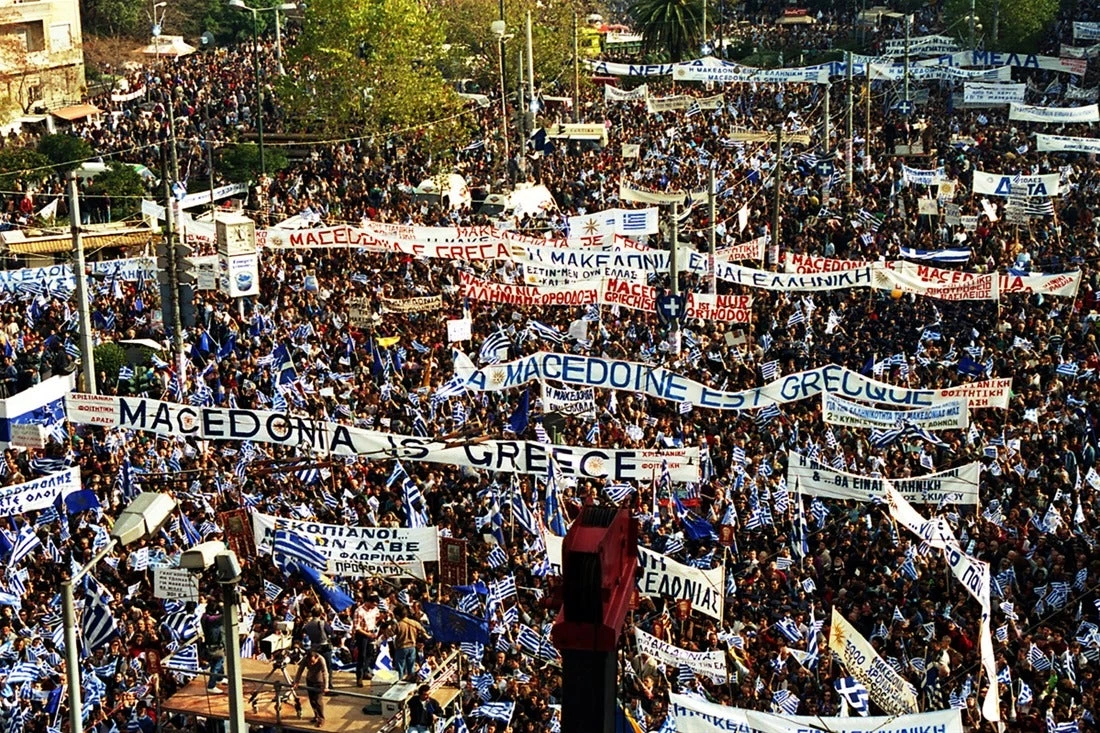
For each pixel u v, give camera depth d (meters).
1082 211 63.22
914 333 47.16
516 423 36.53
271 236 52.69
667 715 24.64
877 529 32.34
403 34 83.75
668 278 53.22
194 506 34.06
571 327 45.69
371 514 33.03
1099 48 104.62
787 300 49.91
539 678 27.33
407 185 72.12
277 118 92.56
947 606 29.30
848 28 136.75
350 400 41.69
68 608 22.75
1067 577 30.09
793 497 33.03
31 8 107.88
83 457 37.31
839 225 59.75
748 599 29.59
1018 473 34.62
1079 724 24.48
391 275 55.91
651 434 37.47
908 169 64.50
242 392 42.31
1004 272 49.72
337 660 27.70
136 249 65.38
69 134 87.25
